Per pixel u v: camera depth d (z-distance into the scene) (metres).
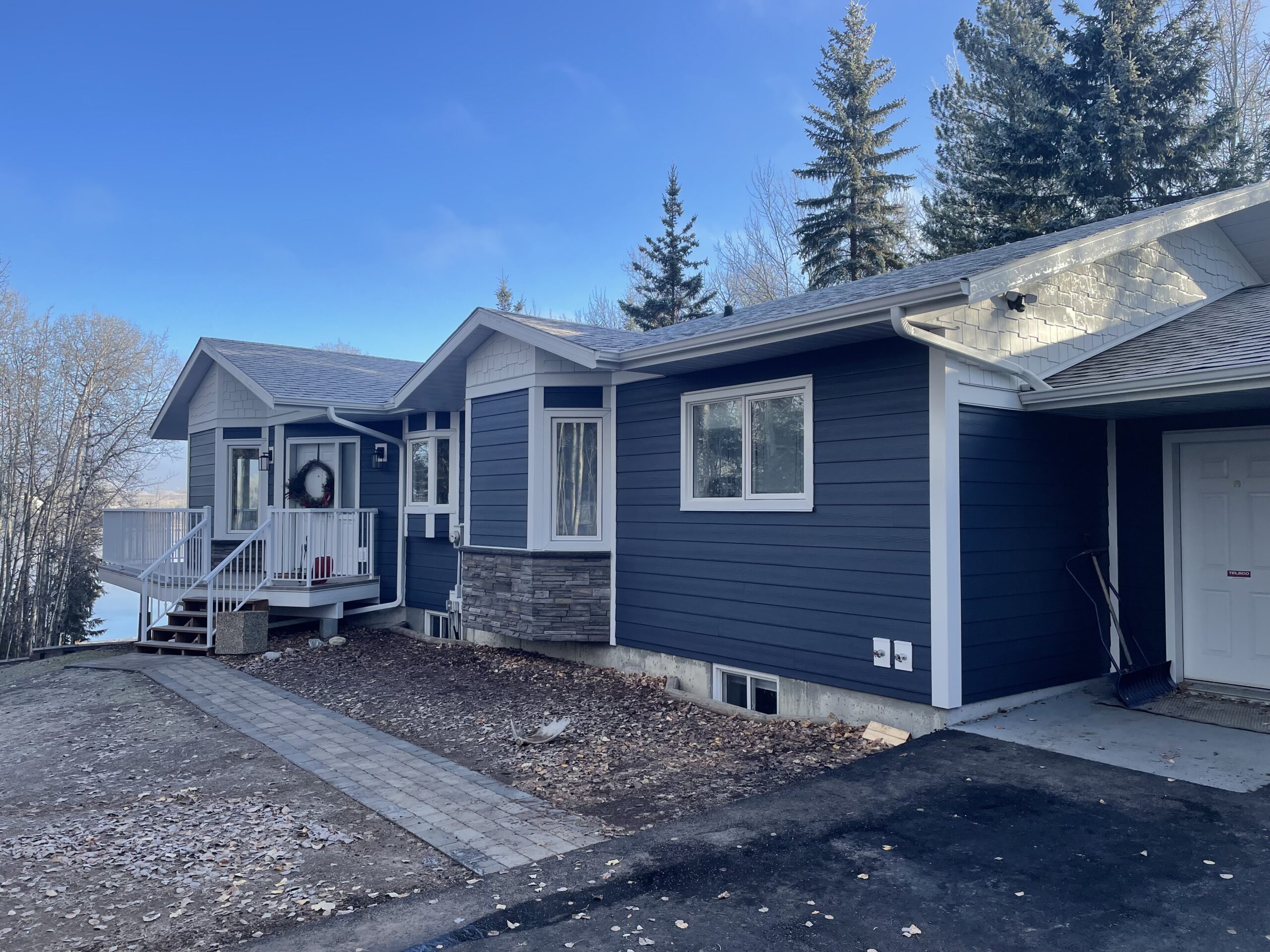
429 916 3.79
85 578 27.64
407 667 10.38
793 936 3.54
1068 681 7.38
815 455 7.36
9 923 3.92
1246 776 5.29
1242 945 3.38
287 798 5.67
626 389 9.53
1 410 26.58
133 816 5.45
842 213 28.97
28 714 8.85
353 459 14.62
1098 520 7.80
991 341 6.88
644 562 9.26
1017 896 3.85
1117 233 7.17
